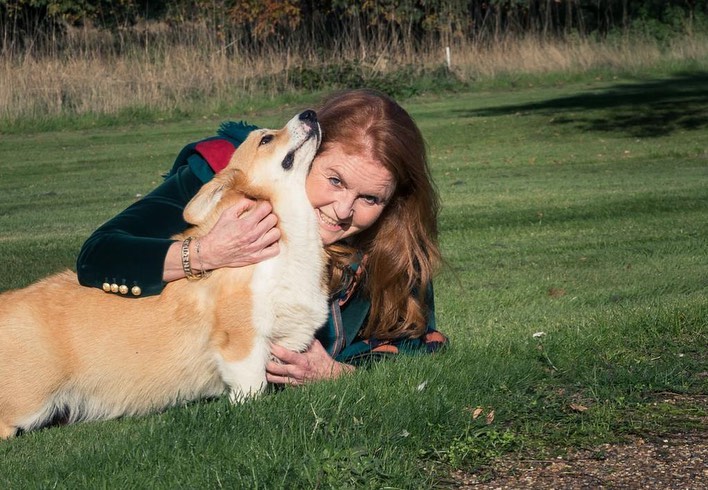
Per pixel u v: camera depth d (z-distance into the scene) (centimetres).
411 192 394
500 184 1129
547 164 1310
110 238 365
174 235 380
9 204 1066
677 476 283
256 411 328
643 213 899
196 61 2064
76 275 396
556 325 481
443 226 872
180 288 370
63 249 788
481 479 285
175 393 382
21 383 375
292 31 2428
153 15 2631
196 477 275
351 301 416
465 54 2439
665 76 2408
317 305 374
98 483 276
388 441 301
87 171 1332
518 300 593
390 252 400
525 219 895
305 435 301
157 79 1989
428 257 414
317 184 366
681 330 441
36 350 373
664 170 1198
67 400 386
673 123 1625
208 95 2000
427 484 278
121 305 375
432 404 330
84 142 1639
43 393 378
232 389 369
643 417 333
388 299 409
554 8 2861
